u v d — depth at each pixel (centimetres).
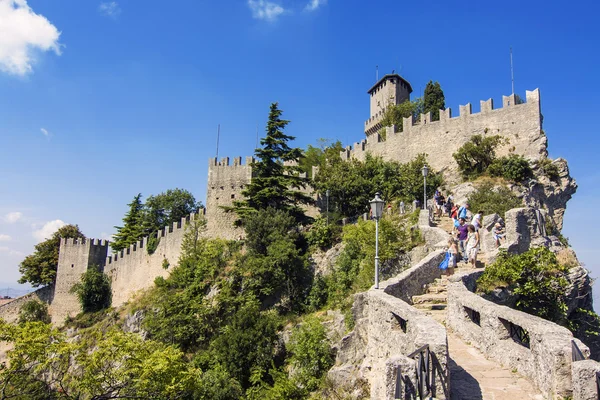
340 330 2914
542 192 4325
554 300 1797
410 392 874
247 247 4997
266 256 4678
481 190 4088
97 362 2688
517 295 1831
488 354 1253
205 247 5472
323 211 5491
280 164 5656
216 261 5169
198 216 5959
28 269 7738
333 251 4438
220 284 4709
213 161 6069
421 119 5522
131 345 2778
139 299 5866
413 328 1127
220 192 5938
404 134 5600
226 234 5741
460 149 4766
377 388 1458
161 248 6316
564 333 991
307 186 5822
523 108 4747
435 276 2014
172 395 2773
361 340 2014
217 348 3675
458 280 1706
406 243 2977
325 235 4694
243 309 4050
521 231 2230
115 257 7188
